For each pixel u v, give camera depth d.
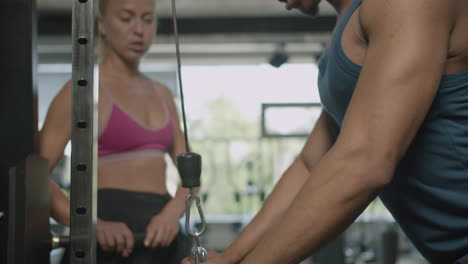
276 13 6.09
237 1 5.85
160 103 1.54
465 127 0.74
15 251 0.77
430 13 0.68
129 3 1.48
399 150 0.68
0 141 0.83
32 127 0.84
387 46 0.68
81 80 0.78
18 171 0.78
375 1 0.71
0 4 0.84
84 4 0.79
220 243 6.34
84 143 0.78
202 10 6.01
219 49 6.80
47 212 0.87
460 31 0.73
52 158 1.34
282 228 0.71
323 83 0.87
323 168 0.70
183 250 1.43
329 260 3.88
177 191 1.47
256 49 6.80
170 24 6.16
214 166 7.25
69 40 6.29
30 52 0.84
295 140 7.08
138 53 1.51
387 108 0.67
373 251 5.05
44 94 6.84
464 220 0.77
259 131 7.52
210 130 8.42
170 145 1.53
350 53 0.78
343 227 0.70
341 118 0.88
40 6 5.98
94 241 0.79
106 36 1.50
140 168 1.42
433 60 0.68
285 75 7.16
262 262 0.72
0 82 0.84
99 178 1.39
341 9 0.89
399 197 0.84
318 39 6.10
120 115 1.40
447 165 0.76
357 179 0.67
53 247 0.88
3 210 0.78
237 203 6.75
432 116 0.75
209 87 8.24
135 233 1.36
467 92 0.74
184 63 7.41
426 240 0.83
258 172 7.04
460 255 0.80
